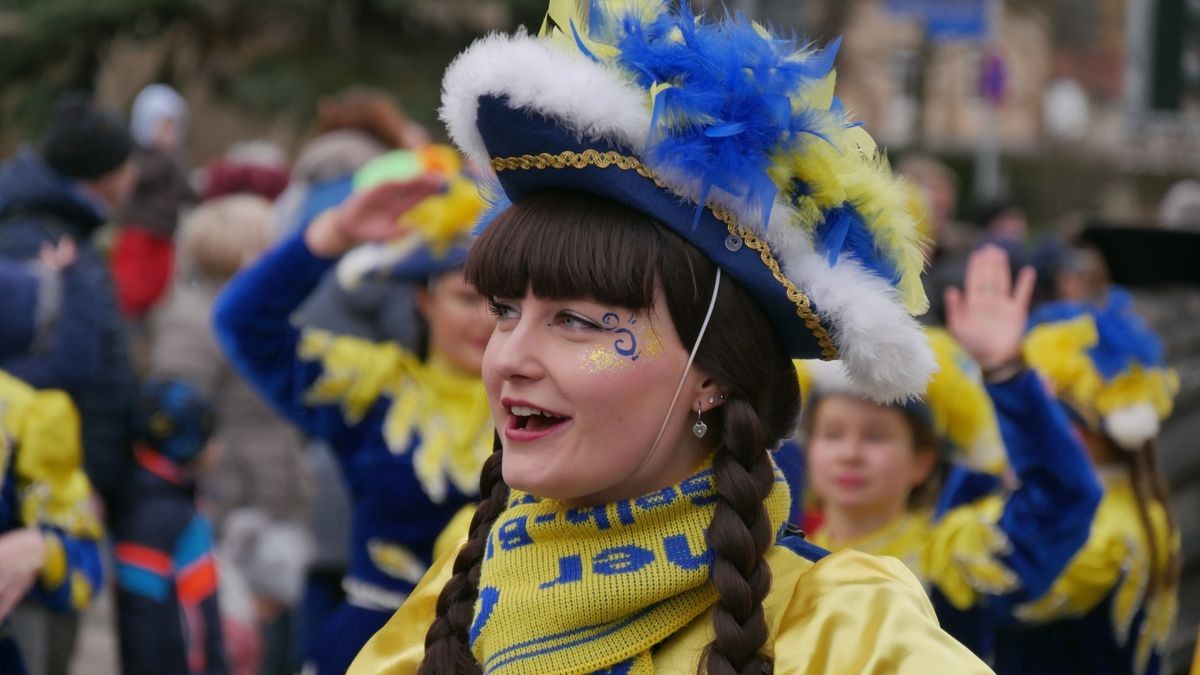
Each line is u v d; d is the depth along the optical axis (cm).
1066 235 926
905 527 399
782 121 204
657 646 212
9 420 373
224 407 661
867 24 2419
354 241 435
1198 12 1190
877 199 214
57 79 1789
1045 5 2897
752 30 217
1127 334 425
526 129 204
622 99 200
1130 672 409
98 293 460
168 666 459
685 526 211
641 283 204
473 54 206
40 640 392
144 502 466
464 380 439
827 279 208
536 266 206
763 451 215
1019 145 2541
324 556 548
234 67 1761
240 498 653
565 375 206
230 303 441
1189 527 509
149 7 1727
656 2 217
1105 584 399
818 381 395
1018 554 374
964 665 197
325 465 552
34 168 472
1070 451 367
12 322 438
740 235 207
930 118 2567
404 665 244
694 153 200
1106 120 2972
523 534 218
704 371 211
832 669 201
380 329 521
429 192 435
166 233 725
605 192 205
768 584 208
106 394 457
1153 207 2175
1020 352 372
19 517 376
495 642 215
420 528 432
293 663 641
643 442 208
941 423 397
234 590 602
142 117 876
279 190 771
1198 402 524
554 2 215
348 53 1705
